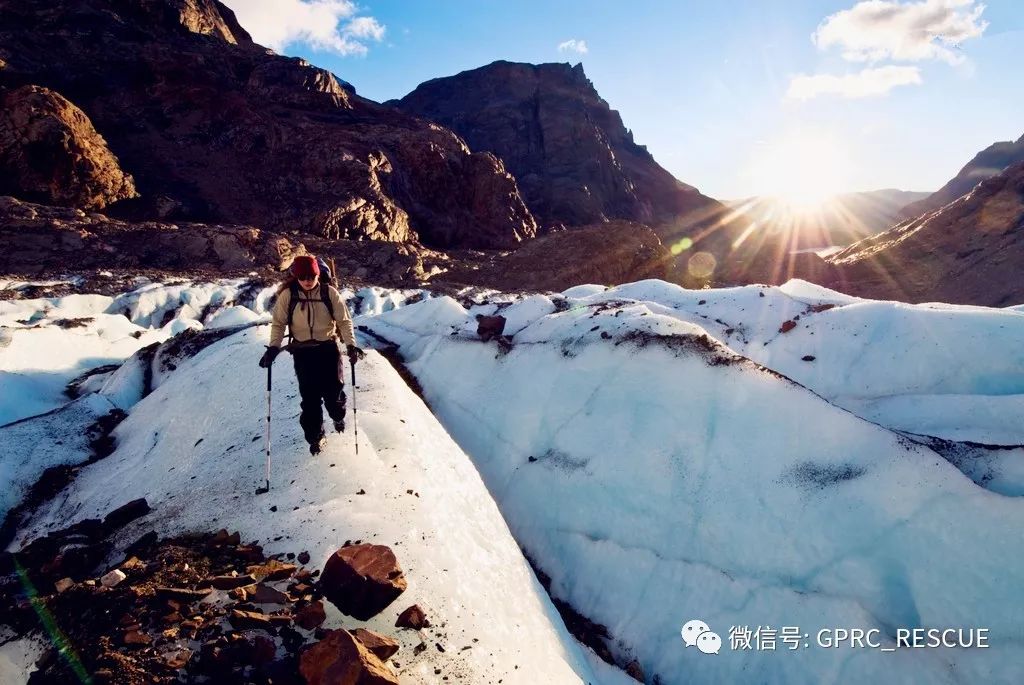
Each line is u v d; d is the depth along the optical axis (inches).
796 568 332.8
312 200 2679.6
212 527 241.8
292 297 237.0
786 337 582.6
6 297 1124.5
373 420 340.8
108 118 2593.5
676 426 429.7
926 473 333.4
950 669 270.7
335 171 2783.0
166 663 153.6
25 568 228.2
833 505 345.7
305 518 233.3
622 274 2354.8
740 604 330.6
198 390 447.5
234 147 2787.9
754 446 394.0
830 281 3646.7
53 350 748.0
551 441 484.7
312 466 274.2
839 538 332.8
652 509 394.9
